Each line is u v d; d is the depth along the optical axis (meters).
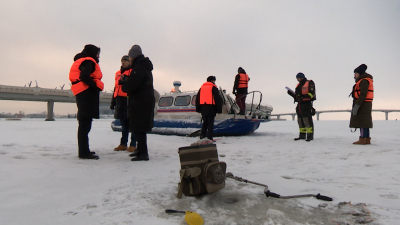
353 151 5.03
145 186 2.53
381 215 1.80
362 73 6.22
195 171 2.17
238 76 9.23
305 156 4.50
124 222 1.69
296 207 1.98
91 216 1.79
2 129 12.56
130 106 3.99
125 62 5.05
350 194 2.30
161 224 1.66
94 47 4.11
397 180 2.79
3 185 2.45
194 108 9.48
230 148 5.62
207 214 1.87
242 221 1.74
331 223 1.69
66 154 4.50
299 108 7.25
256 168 3.48
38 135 8.79
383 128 14.41
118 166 3.49
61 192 2.31
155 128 9.86
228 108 9.05
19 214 1.80
